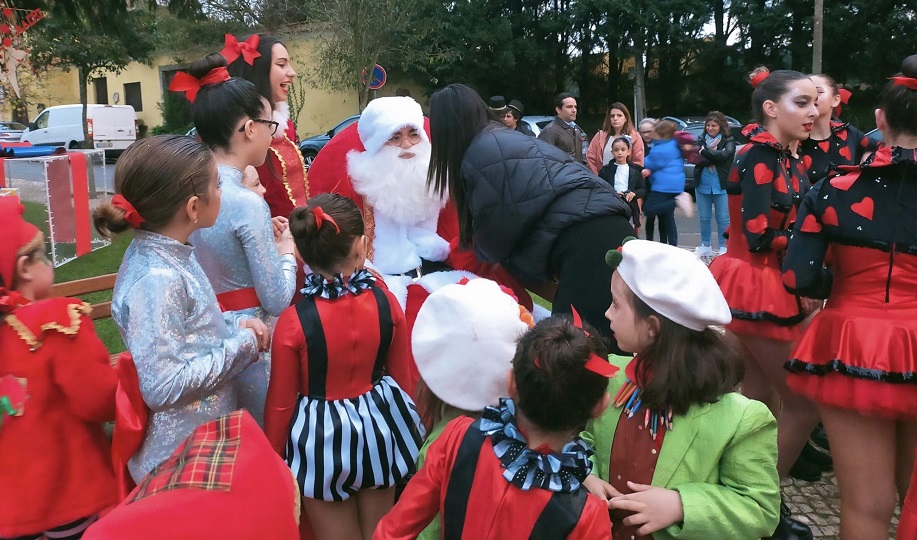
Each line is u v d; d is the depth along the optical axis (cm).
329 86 1934
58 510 191
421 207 315
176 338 175
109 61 2158
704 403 173
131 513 103
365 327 218
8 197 197
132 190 174
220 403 194
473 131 267
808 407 280
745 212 284
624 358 206
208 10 2156
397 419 227
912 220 214
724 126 788
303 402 219
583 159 1078
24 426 185
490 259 263
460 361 186
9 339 185
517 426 157
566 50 2486
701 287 171
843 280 231
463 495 156
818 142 351
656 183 764
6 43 743
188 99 237
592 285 237
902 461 235
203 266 223
